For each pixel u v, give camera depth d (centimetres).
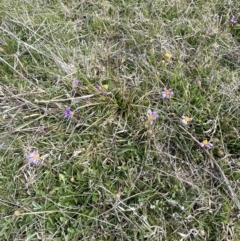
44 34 67
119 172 55
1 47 66
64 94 60
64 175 55
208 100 62
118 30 70
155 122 58
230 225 52
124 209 52
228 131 59
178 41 69
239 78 65
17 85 62
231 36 71
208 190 55
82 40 68
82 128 58
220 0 74
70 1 73
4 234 51
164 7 73
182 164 57
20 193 54
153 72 63
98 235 52
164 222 52
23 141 57
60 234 52
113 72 64
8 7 71
